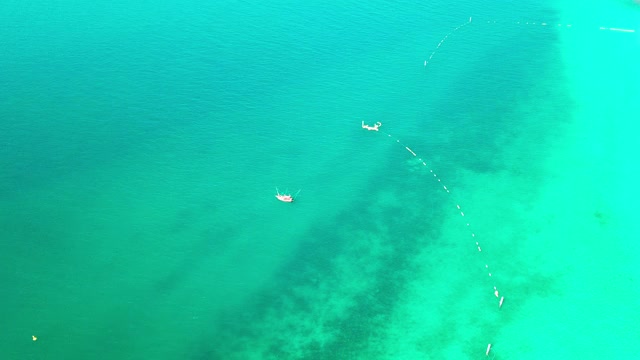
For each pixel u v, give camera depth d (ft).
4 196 239.09
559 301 211.82
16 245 219.82
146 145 270.05
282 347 193.98
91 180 250.16
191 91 303.89
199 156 266.57
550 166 274.77
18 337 189.47
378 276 219.82
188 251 223.71
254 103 299.79
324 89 313.32
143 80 309.01
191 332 196.44
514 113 307.17
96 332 193.36
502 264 226.17
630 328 203.00
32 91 295.48
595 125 300.81
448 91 319.68
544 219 246.68
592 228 242.78
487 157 278.67
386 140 284.20
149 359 187.11
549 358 193.16
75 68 314.35
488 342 197.36
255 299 208.95
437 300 211.41
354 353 192.85
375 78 324.80
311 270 220.84
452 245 233.55
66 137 270.05
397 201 252.83
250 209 243.40
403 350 194.29
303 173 262.67
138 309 201.67
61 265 214.07
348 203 250.16
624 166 275.59
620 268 225.15
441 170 269.44
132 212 237.66
